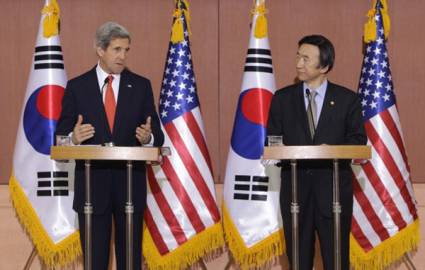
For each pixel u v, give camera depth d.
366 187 6.81
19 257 7.12
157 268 6.78
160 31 7.45
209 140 7.43
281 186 5.93
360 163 5.79
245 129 6.84
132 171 5.91
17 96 7.43
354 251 6.78
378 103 6.87
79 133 5.53
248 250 6.76
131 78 6.14
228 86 7.43
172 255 6.76
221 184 7.33
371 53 6.96
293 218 5.37
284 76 7.42
